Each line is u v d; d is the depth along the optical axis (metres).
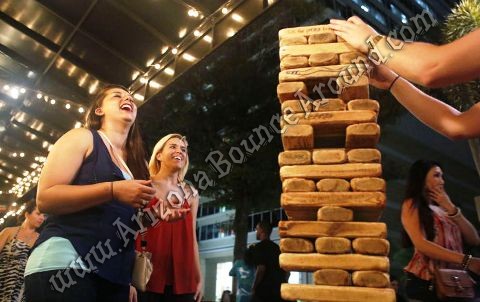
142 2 5.41
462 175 21.20
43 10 6.37
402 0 15.80
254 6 4.61
